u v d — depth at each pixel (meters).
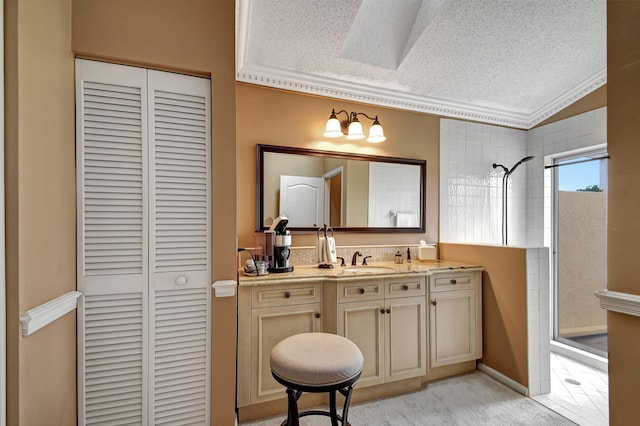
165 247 1.44
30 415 1.02
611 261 1.18
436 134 2.97
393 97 2.71
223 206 1.50
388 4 2.16
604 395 2.10
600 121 2.66
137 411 1.40
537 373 2.10
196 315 1.49
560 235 3.03
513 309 2.18
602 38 2.32
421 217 2.86
